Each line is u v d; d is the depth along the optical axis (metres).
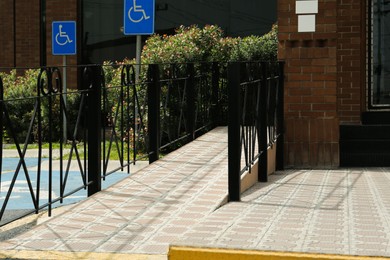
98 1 18.58
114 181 10.37
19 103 16.31
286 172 10.57
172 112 12.58
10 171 11.45
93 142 8.10
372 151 11.39
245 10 17.39
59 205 8.72
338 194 8.51
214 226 6.55
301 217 7.02
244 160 9.36
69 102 15.62
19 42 19.00
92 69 8.03
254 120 9.02
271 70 9.97
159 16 17.98
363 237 6.11
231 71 7.77
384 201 8.02
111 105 12.79
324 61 10.92
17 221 7.78
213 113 13.84
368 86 12.14
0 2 19.03
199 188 8.25
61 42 14.83
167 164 9.87
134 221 6.81
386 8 12.07
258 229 6.43
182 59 13.22
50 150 6.97
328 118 10.95
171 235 6.32
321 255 5.47
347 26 11.87
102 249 5.91
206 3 17.64
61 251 5.85
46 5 18.47
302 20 10.90
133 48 18.48
